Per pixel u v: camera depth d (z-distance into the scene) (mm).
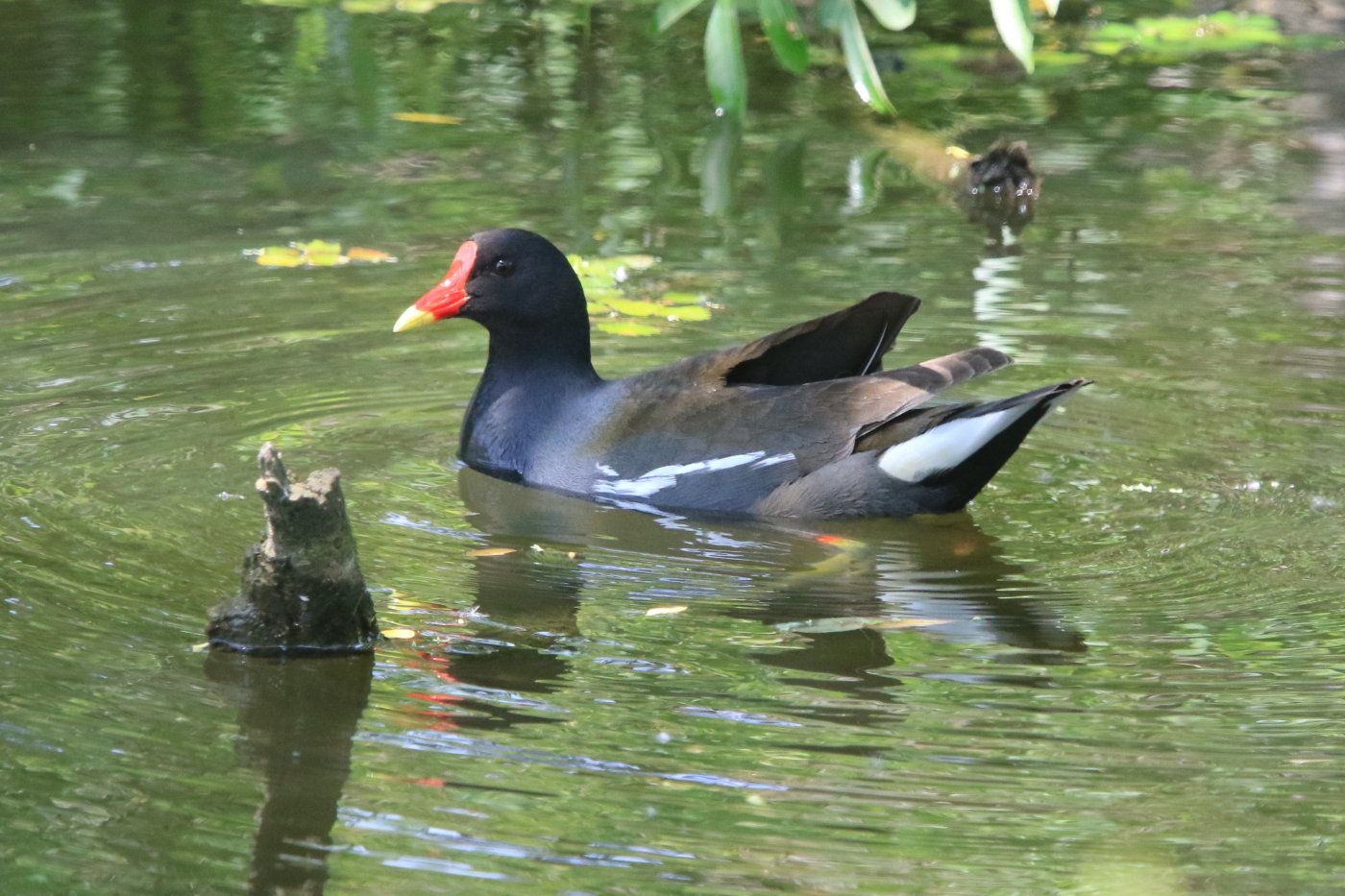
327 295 13867
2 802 6684
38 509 9695
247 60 21031
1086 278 14180
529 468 11000
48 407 11359
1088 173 17281
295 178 16812
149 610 8484
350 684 7793
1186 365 12320
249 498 9992
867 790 6836
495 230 11383
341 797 6793
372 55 21469
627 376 11727
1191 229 15484
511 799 6773
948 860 6328
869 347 10688
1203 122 19078
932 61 21672
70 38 21578
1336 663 7992
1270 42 22516
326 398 11922
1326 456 10742
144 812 6645
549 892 6152
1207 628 8430
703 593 8953
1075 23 23562
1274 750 7156
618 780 6918
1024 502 10227
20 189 16219
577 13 23578
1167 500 10164
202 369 12266
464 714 7508
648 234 15273
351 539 8023
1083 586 9008
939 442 9797
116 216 15602
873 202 16422
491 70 21000
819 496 10078
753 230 15508
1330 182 16859
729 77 16047
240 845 6434
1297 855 6371
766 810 6691
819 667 8000
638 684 7820
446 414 11828
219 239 15055
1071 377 12078
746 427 10375
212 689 7719
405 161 17422
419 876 6246
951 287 13930
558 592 8938
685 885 6152
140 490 10055
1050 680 7859
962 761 7078
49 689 7621
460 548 9555
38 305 13352
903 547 9656
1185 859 6348
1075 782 6910
